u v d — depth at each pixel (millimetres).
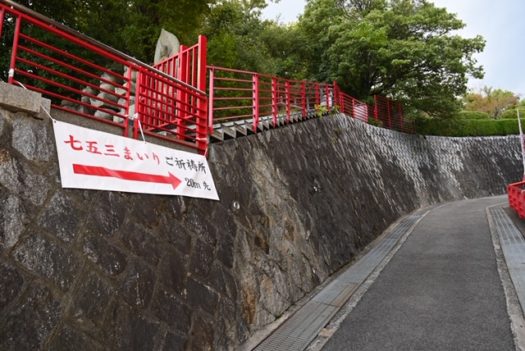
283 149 8492
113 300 3453
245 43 18531
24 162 3195
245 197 6219
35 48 9180
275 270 6086
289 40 21266
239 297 5070
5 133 3127
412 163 20047
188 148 5469
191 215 4891
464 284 6262
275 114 8758
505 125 28453
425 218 13766
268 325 5367
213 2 14531
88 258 3393
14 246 2895
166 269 4156
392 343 4527
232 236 5477
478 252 8164
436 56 17797
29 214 3084
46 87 9766
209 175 5523
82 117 3963
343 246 8875
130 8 12672
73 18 10836
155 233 4219
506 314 4996
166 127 6633
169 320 3926
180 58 6898
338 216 9500
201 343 4176
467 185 23188
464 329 4684
